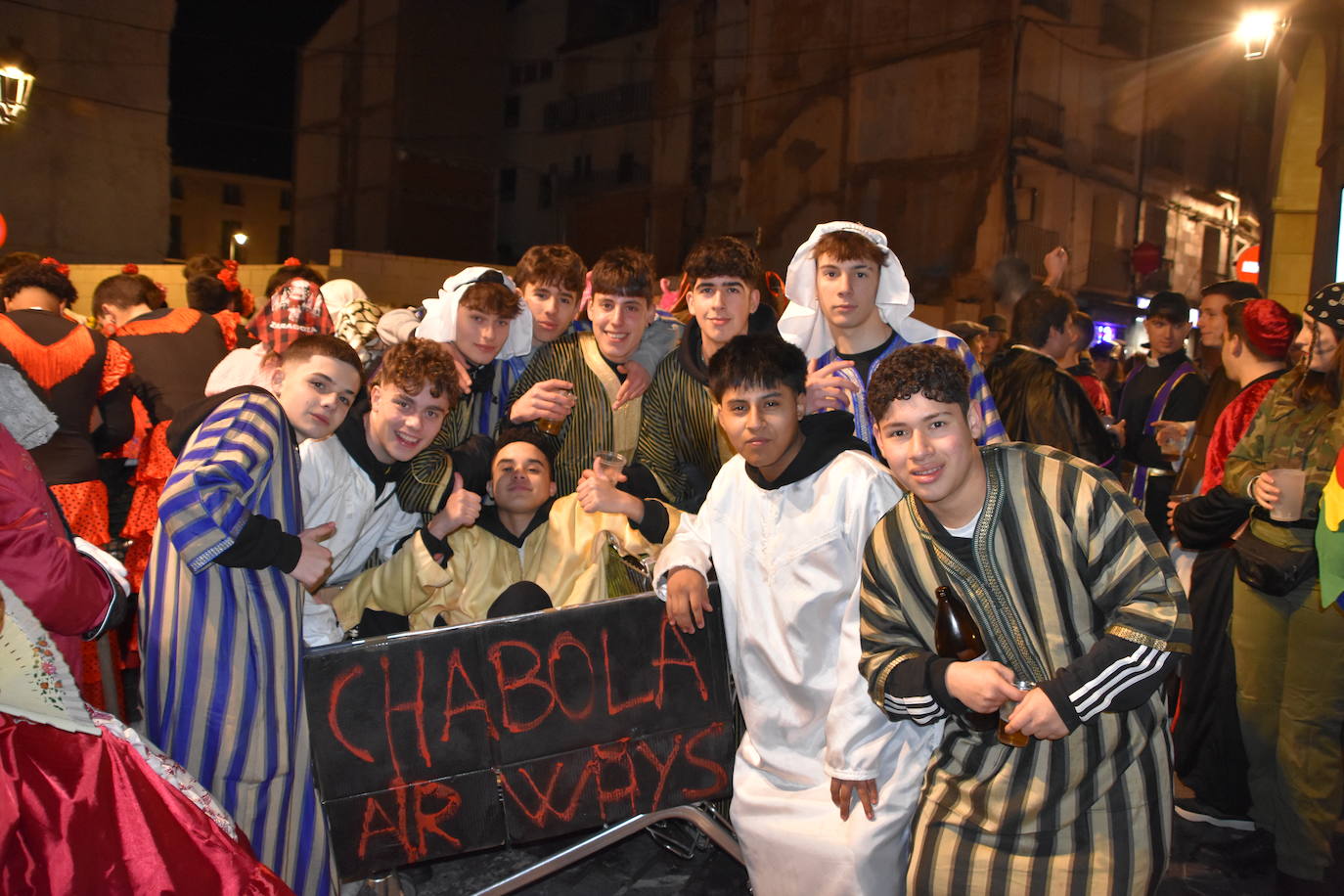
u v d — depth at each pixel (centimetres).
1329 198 827
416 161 3256
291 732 248
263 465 247
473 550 323
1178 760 360
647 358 372
